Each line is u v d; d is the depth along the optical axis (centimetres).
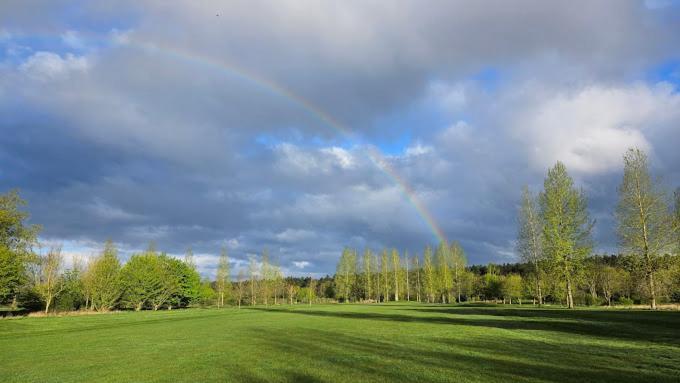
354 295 13738
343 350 1883
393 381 1221
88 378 1431
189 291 10656
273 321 3981
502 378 1204
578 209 4544
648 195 3944
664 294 4425
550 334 2212
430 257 10931
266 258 11844
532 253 5212
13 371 1590
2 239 5716
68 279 6775
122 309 8719
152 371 1514
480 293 11538
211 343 2314
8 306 5834
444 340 2119
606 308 4312
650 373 1213
